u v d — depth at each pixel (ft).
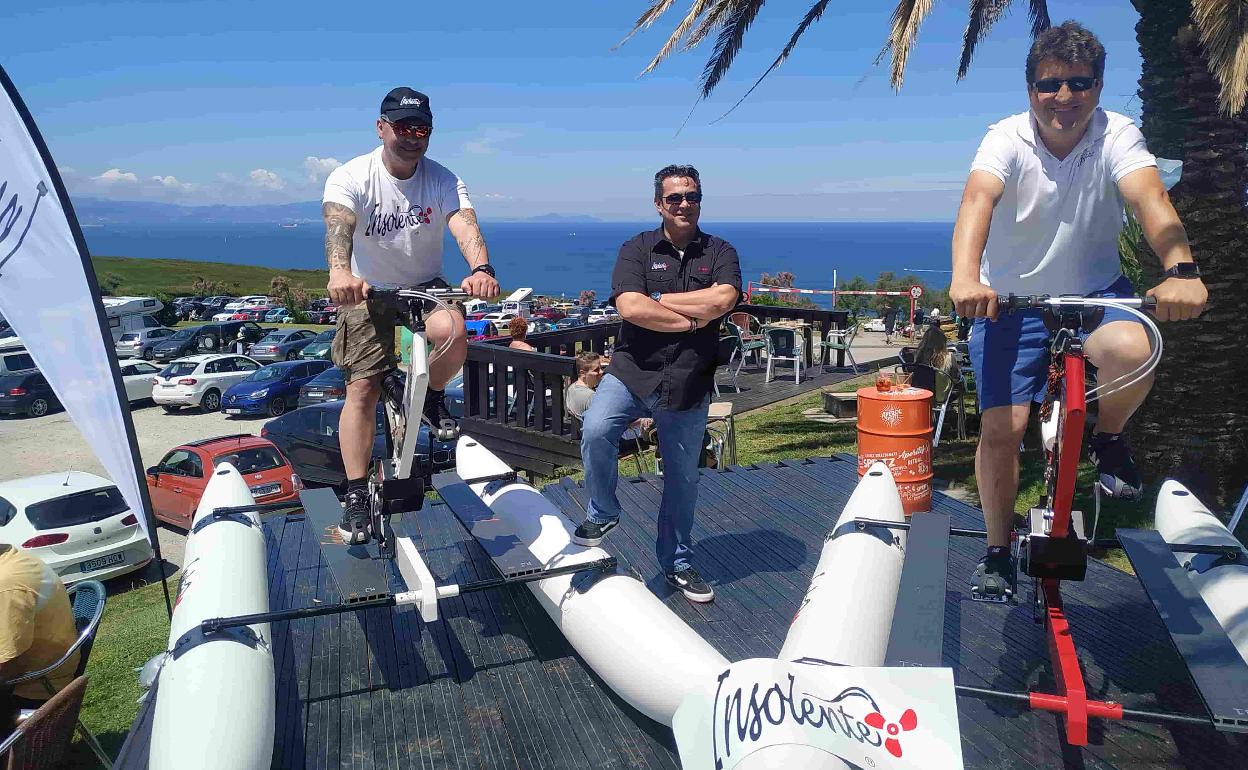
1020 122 9.94
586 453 12.64
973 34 34.63
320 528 12.81
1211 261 20.30
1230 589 10.32
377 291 11.05
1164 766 9.12
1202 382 20.57
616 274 12.71
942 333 30.32
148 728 10.18
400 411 11.74
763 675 6.98
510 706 10.94
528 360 31.30
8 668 13.33
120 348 128.88
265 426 51.19
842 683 6.95
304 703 11.13
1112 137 9.73
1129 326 9.60
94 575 37.01
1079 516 10.02
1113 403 9.81
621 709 10.80
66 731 12.57
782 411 42.01
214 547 12.84
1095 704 7.86
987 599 10.28
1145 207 9.36
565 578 11.66
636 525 17.47
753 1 27.81
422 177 12.39
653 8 27.45
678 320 12.05
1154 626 12.34
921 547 10.19
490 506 14.15
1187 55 20.42
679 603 13.64
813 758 6.41
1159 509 13.19
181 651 9.84
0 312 15.52
